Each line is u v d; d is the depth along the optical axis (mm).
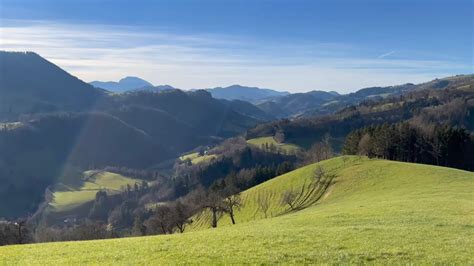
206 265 24359
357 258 25203
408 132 154750
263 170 191250
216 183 190250
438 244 29328
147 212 193000
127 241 38000
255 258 25938
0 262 28922
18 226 110750
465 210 48250
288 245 30281
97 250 32594
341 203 78250
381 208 54344
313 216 53469
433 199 60000
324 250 27922
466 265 23109
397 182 89812
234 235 36781
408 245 29016
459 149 149125
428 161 154750
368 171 105125
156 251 30188
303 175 121688
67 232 133375
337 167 116250
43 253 32406
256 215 112938
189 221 110000
